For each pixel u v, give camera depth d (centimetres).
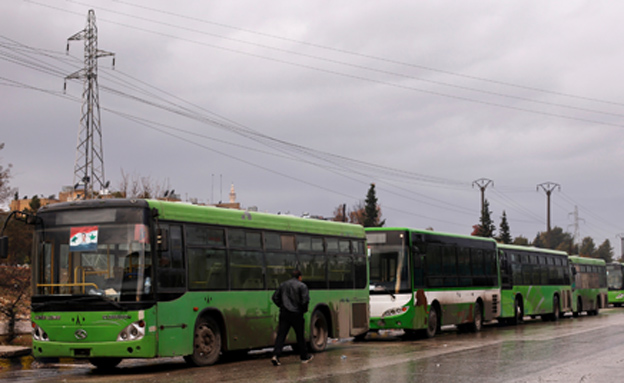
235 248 1570
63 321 1346
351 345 2114
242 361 1627
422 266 2352
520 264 3353
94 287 1344
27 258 3108
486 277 2877
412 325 2247
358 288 2009
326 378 1262
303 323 1545
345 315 1933
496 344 2050
